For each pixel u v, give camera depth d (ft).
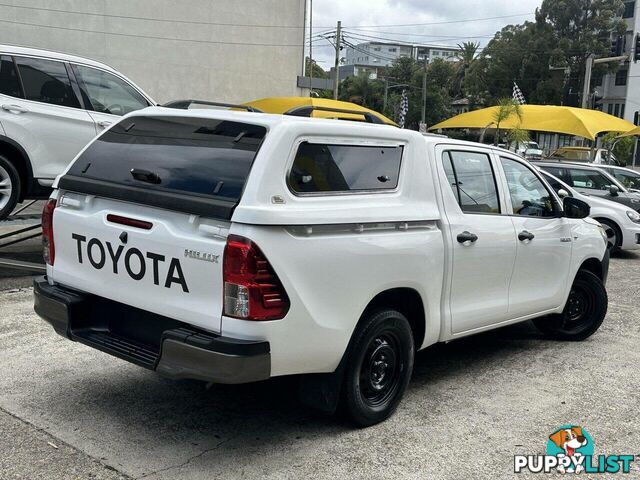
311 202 11.86
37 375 16.01
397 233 13.60
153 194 11.92
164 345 11.45
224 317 11.02
